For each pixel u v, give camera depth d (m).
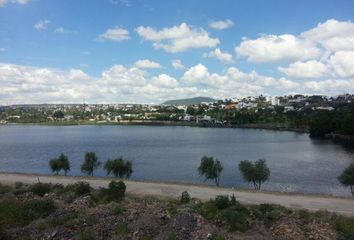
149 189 47.38
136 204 37.16
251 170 55.69
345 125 181.00
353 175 53.03
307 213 33.91
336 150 130.50
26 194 42.00
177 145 153.75
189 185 50.28
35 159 110.38
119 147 146.38
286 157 111.94
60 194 41.97
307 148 138.38
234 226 29.39
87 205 36.59
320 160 104.69
